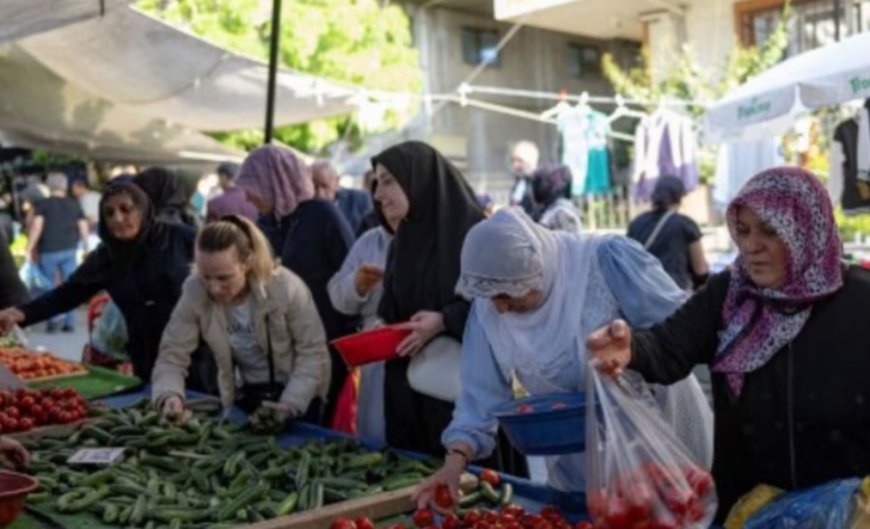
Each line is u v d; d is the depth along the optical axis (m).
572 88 20.77
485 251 2.53
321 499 2.89
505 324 2.75
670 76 13.23
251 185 4.76
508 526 2.41
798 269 2.20
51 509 2.99
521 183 9.50
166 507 2.88
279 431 3.71
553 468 2.90
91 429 3.74
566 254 2.71
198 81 7.63
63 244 12.70
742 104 6.90
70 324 13.12
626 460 2.08
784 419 2.27
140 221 4.85
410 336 3.42
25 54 7.44
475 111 19.98
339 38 14.32
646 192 11.04
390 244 3.84
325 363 3.97
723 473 2.42
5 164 17.19
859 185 7.51
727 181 10.41
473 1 19.27
